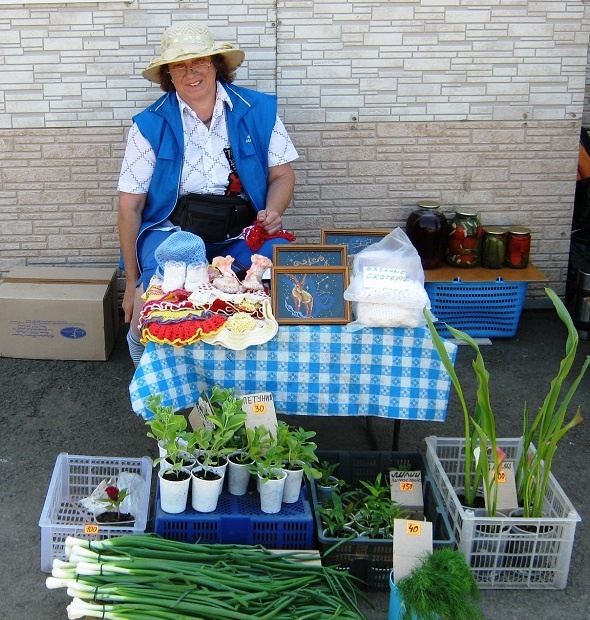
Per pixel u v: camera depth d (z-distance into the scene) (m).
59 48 4.42
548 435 2.97
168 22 4.41
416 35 4.53
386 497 3.12
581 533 3.26
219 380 3.20
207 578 2.65
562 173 4.83
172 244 3.39
